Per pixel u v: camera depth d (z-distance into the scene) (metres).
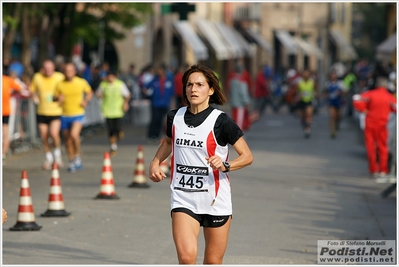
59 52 46.56
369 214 20.47
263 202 22.06
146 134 46.03
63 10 44.94
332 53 134.00
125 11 47.09
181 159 11.48
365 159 34.03
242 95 44.53
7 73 30.95
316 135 46.91
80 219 19.20
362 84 49.41
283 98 72.56
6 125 29.19
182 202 11.46
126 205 21.27
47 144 28.75
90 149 36.91
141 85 54.09
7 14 37.47
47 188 24.23
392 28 57.34
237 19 104.38
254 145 39.91
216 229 11.52
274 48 120.00
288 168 30.25
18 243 16.47
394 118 29.34
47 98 28.33
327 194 23.94
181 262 11.11
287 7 118.25
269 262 14.88
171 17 79.31
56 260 14.91
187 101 11.64
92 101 46.53
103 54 75.69
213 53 93.88
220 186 11.45
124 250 15.84
